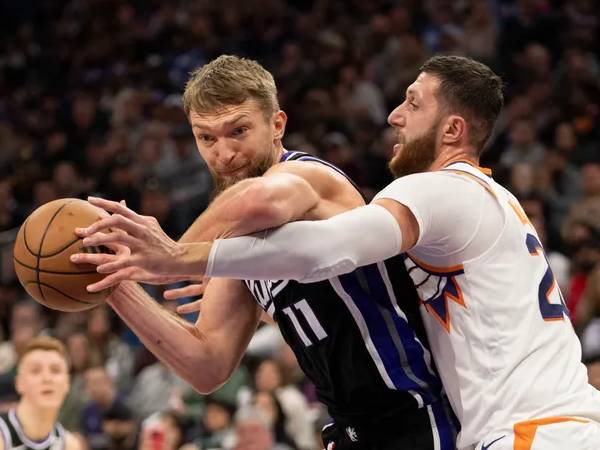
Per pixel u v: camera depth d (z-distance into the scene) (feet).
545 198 59.62
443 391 20.42
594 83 68.74
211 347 21.65
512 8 82.38
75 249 18.72
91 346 53.16
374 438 20.66
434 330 20.01
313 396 47.32
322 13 85.25
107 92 83.71
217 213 18.29
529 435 18.58
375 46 79.46
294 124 74.54
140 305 21.15
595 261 50.88
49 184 71.61
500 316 19.21
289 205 18.13
